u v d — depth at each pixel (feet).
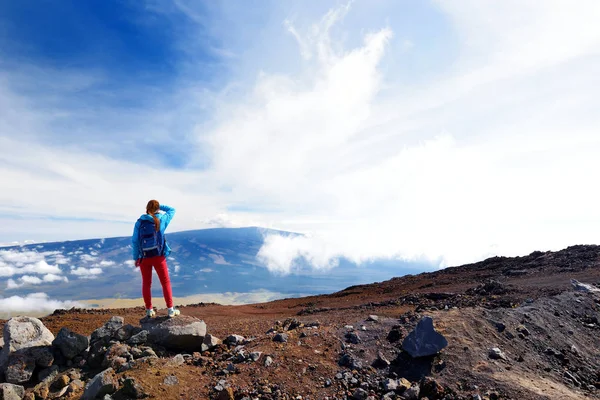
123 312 42.01
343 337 19.61
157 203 22.07
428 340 17.21
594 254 49.21
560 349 19.31
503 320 21.15
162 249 21.56
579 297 26.86
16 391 15.47
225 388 14.23
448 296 34.50
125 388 14.01
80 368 17.93
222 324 30.12
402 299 36.94
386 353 17.57
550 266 48.65
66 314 39.29
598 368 18.44
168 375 15.53
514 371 16.03
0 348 18.61
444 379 15.11
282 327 24.23
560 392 14.32
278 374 15.88
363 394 14.28
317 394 14.52
